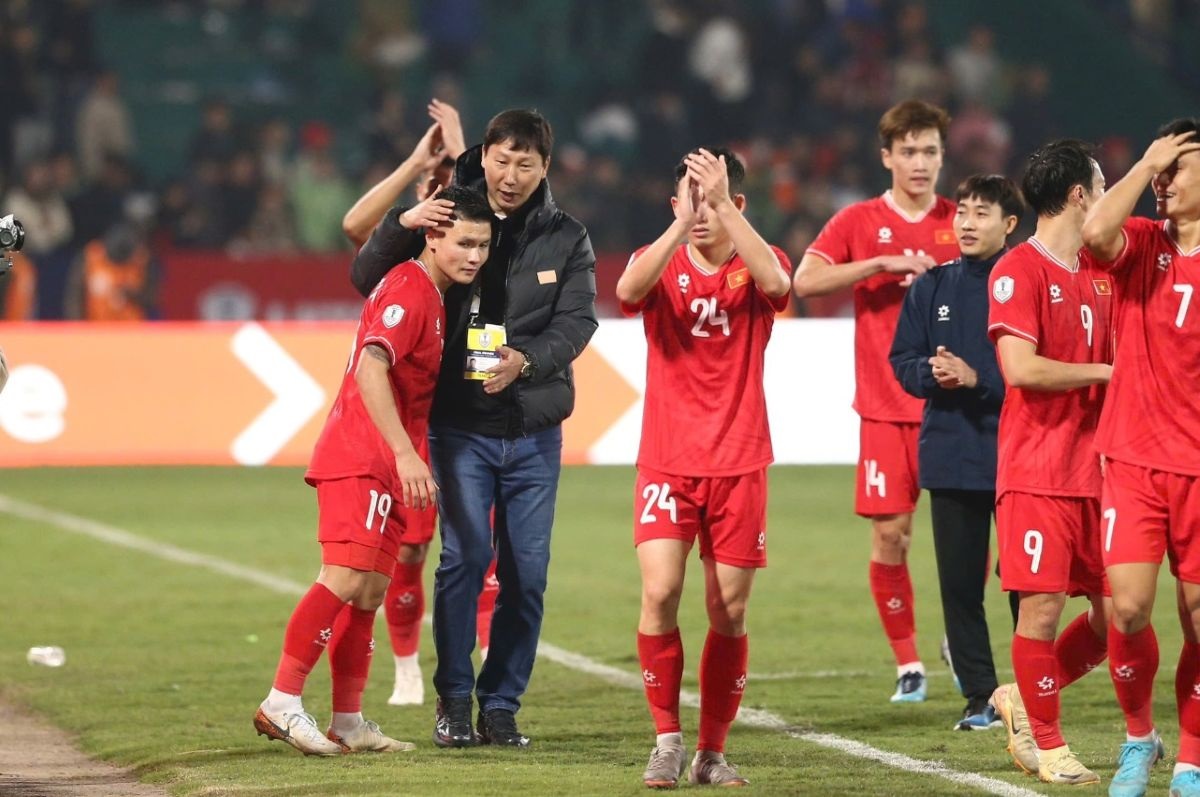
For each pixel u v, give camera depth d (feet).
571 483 177.27
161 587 114.01
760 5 268.41
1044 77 260.62
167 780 63.82
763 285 60.80
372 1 264.11
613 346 161.68
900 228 86.33
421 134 235.20
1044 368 60.64
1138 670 59.11
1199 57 292.81
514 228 70.69
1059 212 62.59
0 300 198.80
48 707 79.00
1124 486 58.18
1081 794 59.88
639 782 61.87
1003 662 90.74
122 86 264.11
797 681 85.76
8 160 227.40
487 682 71.26
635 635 98.37
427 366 66.18
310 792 59.72
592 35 274.36
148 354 157.99
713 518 62.49
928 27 277.23
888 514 82.02
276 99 261.03
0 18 233.96
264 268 201.87
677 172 62.95
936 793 59.93
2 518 147.74
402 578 78.89
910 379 76.33
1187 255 57.41
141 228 212.23
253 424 159.33
